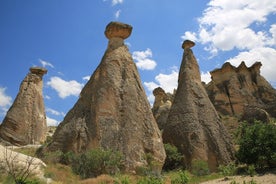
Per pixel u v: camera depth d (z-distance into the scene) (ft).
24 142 114.42
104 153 76.74
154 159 85.35
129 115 89.35
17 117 117.19
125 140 84.64
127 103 91.35
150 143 87.56
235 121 152.56
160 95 175.42
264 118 148.15
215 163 100.99
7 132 114.32
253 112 152.25
